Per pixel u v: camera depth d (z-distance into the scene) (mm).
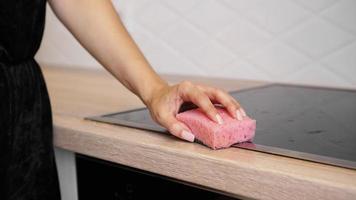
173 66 1468
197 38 1394
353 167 627
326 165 642
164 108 751
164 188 745
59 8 853
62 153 899
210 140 701
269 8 1244
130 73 812
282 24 1232
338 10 1150
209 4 1348
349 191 576
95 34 833
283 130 805
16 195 799
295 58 1229
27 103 805
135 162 746
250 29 1286
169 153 706
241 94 1118
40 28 819
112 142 769
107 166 817
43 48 1840
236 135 711
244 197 667
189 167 688
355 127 828
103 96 1101
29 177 815
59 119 878
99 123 850
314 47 1199
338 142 738
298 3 1200
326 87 1185
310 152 686
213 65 1381
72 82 1343
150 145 724
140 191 776
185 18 1405
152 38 1492
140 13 1503
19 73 799
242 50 1313
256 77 1305
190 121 731
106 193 826
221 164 659
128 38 840
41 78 839
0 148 770
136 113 911
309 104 1018
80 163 859
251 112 944
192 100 735
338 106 999
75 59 1758
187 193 720
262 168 629
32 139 815
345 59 1163
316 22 1184
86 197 859
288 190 612
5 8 760
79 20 842
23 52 796
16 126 790
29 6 785
